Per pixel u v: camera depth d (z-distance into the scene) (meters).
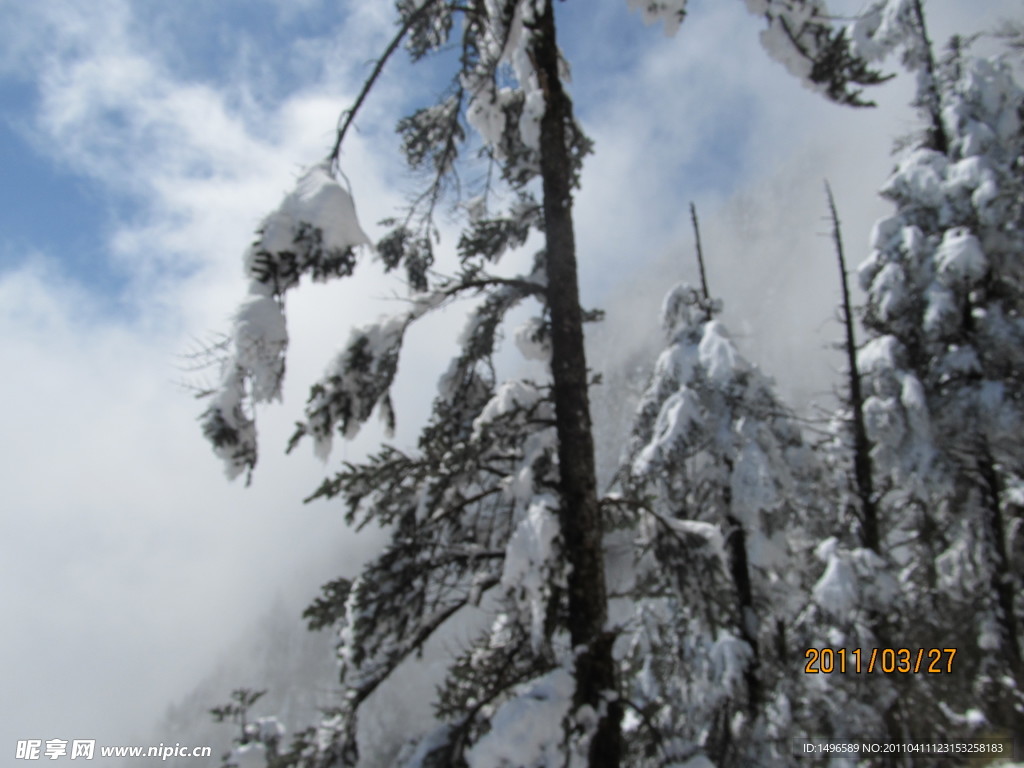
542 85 4.90
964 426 12.05
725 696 9.48
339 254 3.84
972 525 12.66
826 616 9.95
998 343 12.22
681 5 5.14
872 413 11.95
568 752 3.30
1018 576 11.79
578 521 4.04
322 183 3.92
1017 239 12.15
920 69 13.49
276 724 11.82
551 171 4.83
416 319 4.58
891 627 9.82
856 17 5.08
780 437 11.90
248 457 3.54
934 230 12.91
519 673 4.30
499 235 5.55
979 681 11.03
